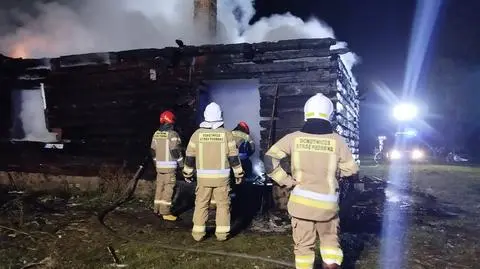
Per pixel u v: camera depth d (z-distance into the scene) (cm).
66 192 782
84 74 884
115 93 863
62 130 898
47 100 908
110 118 865
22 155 875
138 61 847
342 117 812
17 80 930
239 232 564
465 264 447
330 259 332
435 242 529
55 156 868
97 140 868
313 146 338
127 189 757
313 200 330
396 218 678
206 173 512
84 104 884
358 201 842
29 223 570
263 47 746
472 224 640
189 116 809
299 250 338
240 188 716
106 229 551
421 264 444
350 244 512
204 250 470
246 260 445
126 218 629
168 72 827
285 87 738
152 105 835
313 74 723
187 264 432
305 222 335
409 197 908
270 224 606
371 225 625
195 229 513
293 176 347
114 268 421
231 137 512
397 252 485
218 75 787
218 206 518
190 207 720
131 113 852
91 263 433
